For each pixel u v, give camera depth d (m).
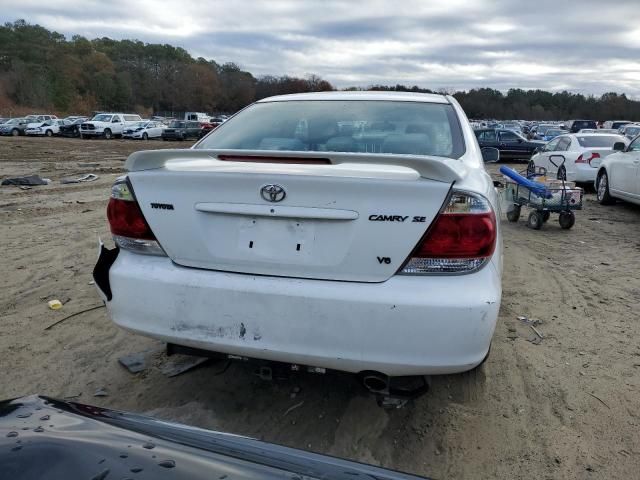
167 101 134.25
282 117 3.67
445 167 2.29
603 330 4.18
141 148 31.02
